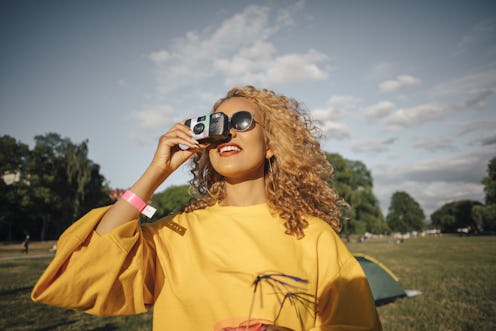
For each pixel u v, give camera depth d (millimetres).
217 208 1718
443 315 7734
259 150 1688
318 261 1536
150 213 1422
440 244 41750
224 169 1626
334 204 2047
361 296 1460
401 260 21188
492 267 16109
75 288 1250
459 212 95188
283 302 1350
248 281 1390
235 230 1556
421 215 112375
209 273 1430
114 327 7195
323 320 1442
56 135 56094
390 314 8016
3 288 11867
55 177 53812
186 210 1814
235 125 1633
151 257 1517
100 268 1278
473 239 53031
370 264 9969
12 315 8094
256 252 1463
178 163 1557
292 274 1430
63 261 1286
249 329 1298
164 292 1456
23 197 49875
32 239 56500
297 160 1874
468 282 12078
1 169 50531
